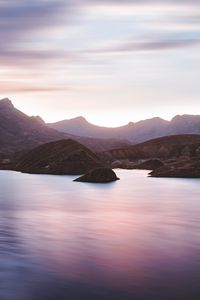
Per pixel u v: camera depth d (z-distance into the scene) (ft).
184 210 165.07
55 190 256.73
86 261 88.63
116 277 79.00
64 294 71.31
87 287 74.02
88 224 131.44
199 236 112.37
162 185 290.35
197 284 75.25
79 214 153.58
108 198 211.41
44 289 73.56
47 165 471.62
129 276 79.25
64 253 94.58
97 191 249.75
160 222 135.64
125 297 69.72
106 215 151.12
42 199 206.49
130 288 73.41
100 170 331.98
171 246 101.30
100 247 100.17
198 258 90.63
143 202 193.57
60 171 440.86
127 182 321.52
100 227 126.11
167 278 78.43
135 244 102.94
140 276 79.20
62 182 325.83
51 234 114.93
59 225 129.39
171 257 91.61
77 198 211.20
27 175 429.79
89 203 189.06
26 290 73.05
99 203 189.26
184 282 76.28
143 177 382.42
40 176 411.34
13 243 104.01
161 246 101.14
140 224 131.44
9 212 158.51
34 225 129.29
